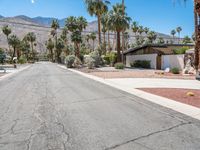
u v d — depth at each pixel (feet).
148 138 19.56
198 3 63.00
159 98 37.76
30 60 434.71
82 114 27.71
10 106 32.99
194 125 23.00
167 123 23.76
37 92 45.83
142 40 321.73
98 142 18.81
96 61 143.43
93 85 56.54
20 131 21.81
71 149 17.48
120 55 143.74
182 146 17.80
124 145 18.15
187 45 131.75
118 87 52.47
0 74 103.86
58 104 33.73
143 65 130.93
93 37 371.97
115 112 28.60
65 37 335.88
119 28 139.85
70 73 100.78
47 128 22.56
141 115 27.07
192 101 34.45
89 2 164.86
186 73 84.28
